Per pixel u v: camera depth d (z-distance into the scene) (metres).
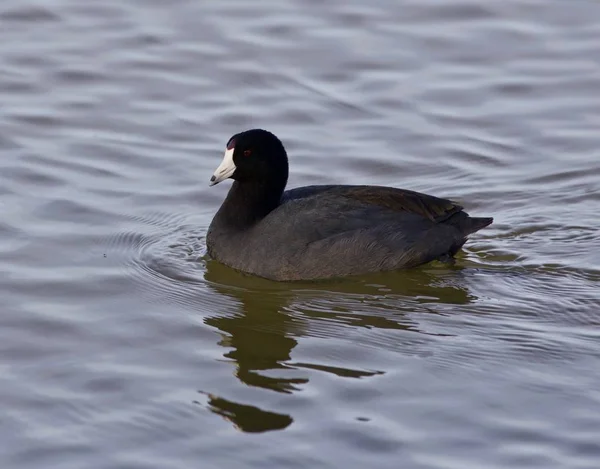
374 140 19.61
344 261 15.39
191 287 15.13
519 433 11.41
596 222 16.94
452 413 11.79
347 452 11.10
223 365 12.92
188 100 20.73
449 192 18.11
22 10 23.64
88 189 17.88
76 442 11.31
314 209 15.62
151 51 22.22
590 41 22.58
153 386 12.41
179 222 17.14
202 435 11.44
